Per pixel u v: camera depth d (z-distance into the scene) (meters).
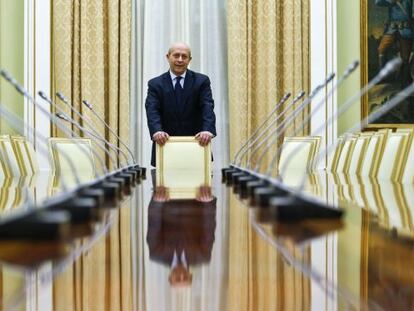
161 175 5.09
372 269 1.13
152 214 2.07
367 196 2.84
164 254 1.34
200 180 4.38
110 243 1.46
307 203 1.80
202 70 8.66
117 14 8.49
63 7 8.41
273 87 8.52
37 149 8.35
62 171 6.41
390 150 4.79
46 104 8.42
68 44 8.41
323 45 8.63
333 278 1.07
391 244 1.39
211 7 8.64
